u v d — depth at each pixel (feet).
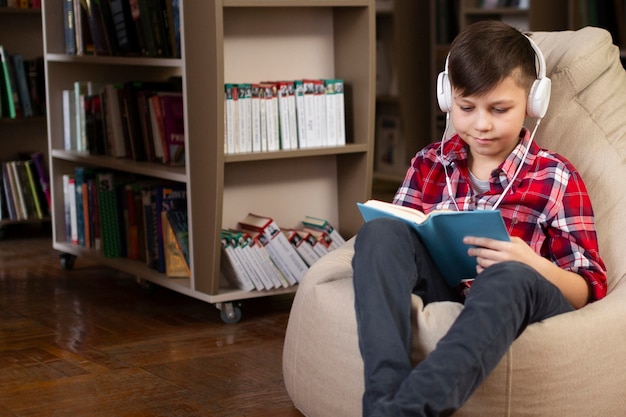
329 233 11.02
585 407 6.21
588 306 6.38
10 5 16.06
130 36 11.57
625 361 6.37
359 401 6.47
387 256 5.88
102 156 12.70
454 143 7.10
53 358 9.16
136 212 12.30
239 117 10.21
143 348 9.45
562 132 7.65
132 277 12.94
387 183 21.35
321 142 10.84
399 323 5.73
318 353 6.80
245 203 11.09
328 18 11.30
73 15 13.17
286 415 7.52
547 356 6.01
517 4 18.45
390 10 20.25
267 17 10.92
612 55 7.88
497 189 6.83
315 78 11.30
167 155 11.39
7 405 7.82
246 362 8.95
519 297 5.53
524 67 6.37
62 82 13.76
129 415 7.54
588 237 6.63
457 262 6.45
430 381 5.07
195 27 9.86
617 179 7.39
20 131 16.90
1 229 15.89
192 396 7.98
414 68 19.89
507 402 6.01
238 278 10.46
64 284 12.53
